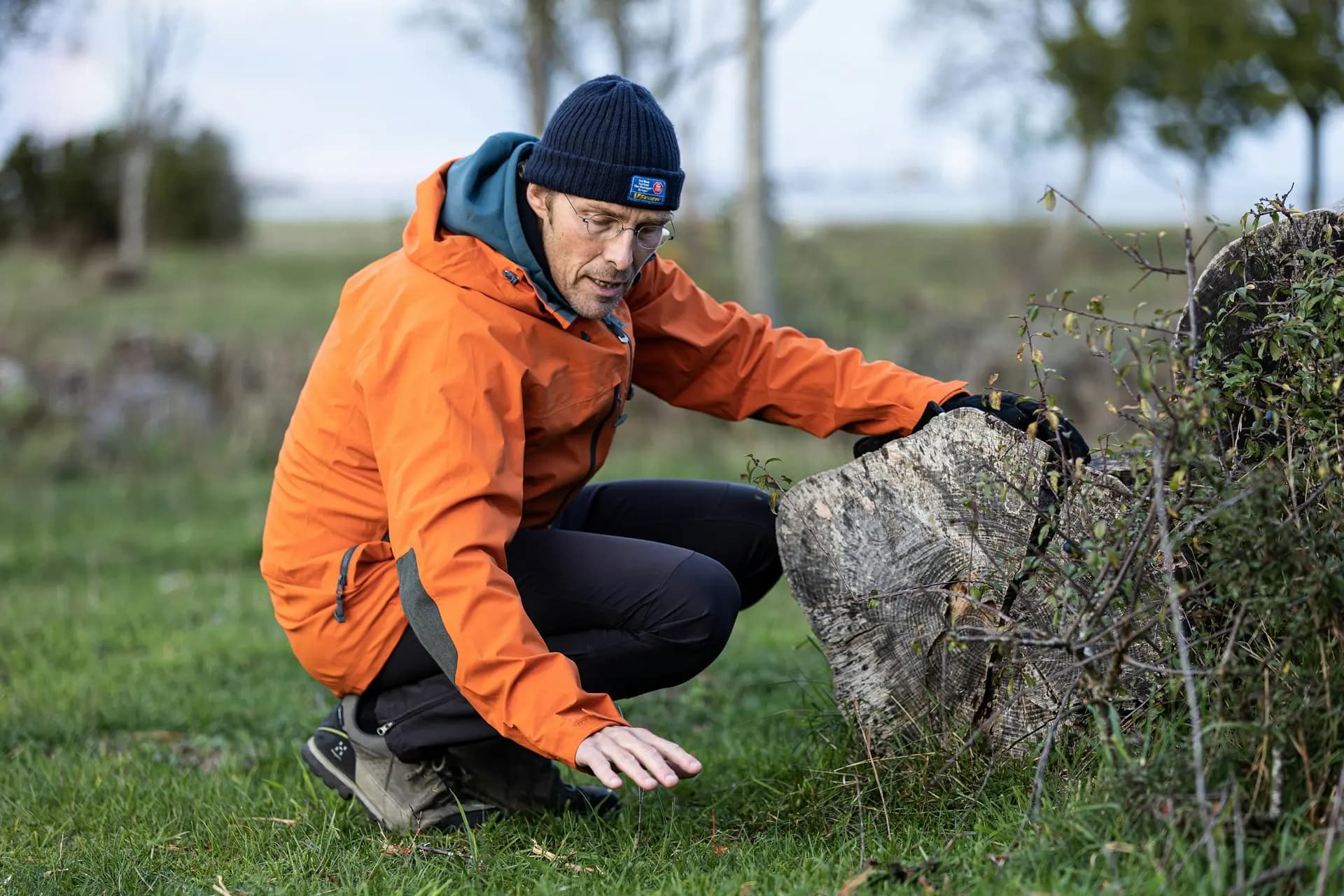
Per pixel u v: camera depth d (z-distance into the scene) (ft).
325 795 10.82
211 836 9.82
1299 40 54.90
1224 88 62.69
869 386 10.29
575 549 9.55
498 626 7.95
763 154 45.06
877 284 65.05
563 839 9.21
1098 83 68.39
